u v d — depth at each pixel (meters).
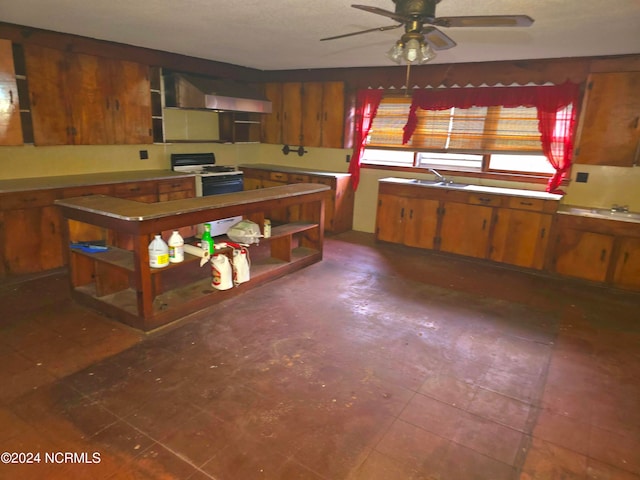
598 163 4.15
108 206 2.91
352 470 1.80
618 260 3.96
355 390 2.35
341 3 2.74
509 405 2.27
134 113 4.70
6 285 3.62
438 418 2.14
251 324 3.06
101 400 2.18
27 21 3.50
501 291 3.91
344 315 3.27
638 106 3.88
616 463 1.89
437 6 2.65
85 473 1.72
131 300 3.10
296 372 2.49
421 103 5.14
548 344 2.95
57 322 2.98
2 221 3.54
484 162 5.04
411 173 5.53
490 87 4.71
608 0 2.44
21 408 2.10
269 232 3.79
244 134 6.46
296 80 5.93
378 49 4.22
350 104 5.67
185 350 2.68
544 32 3.21
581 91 4.23
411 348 2.82
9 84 3.60
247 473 1.76
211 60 5.34
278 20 3.22
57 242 3.92
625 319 3.41
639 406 2.30
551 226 4.24
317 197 4.23
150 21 3.40
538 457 1.91
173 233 2.98
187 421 2.05
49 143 4.05
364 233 5.94
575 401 2.33
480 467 1.84
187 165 5.61
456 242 4.82
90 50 4.18
